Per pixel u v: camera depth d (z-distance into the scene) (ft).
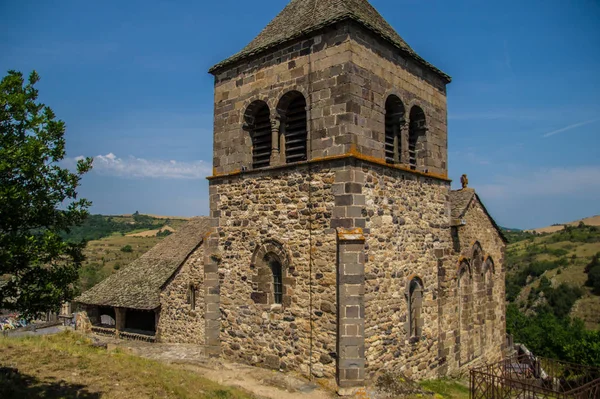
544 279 231.09
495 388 54.60
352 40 47.75
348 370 45.06
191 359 58.59
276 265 54.19
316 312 48.42
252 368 53.57
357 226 46.68
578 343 116.16
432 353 58.08
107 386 40.19
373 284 48.14
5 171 26.91
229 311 57.62
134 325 103.50
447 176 64.03
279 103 53.57
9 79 28.81
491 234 77.46
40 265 29.66
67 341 59.00
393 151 56.44
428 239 58.95
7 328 100.12
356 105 47.65
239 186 57.26
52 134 29.63
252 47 57.98
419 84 59.00
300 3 59.00
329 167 48.16
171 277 90.58
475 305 71.67
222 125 59.82
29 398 34.65
